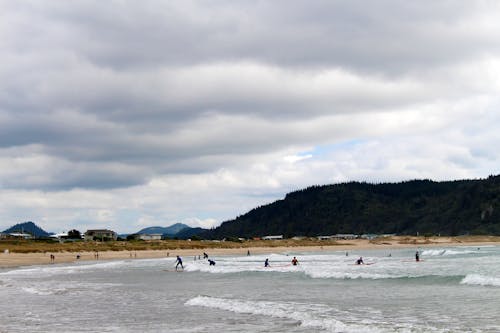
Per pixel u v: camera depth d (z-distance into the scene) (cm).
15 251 12006
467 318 2419
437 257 9644
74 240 17225
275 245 19025
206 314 2755
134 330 2305
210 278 5422
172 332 2242
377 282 4434
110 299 3553
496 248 16450
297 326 2323
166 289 4253
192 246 15912
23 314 2842
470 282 4144
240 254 13388
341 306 2931
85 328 2367
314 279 4934
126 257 11569
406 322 2339
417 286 4022
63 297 3712
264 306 2938
